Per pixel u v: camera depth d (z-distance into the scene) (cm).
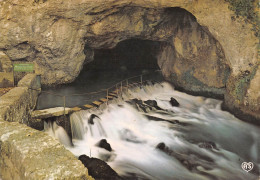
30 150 355
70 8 866
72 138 768
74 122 780
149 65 1631
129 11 991
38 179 296
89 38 1043
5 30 873
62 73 1041
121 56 1631
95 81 1264
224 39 901
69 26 925
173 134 820
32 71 931
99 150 705
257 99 864
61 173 308
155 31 1148
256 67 858
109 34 1045
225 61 998
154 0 880
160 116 955
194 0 873
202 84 1124
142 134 810
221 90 1063
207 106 1066
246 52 870
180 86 1234
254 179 613
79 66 1079
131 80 1298
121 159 672
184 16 1092
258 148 769
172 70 1269
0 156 409
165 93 1223
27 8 852
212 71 1070
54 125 738
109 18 970
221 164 673
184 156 700
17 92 671
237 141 803
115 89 1112
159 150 717
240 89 918
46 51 948
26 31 888
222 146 770
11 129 427
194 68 1144
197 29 1062
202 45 1067
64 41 945
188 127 874
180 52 1163
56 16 886
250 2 816
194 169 643
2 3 846
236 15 848
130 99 1024
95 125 793
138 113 934
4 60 838
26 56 955
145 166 645
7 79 846
